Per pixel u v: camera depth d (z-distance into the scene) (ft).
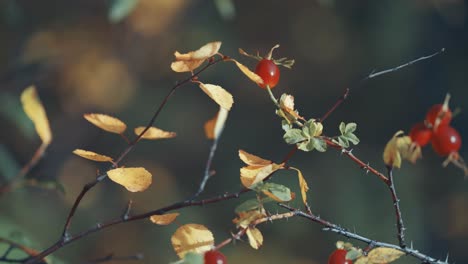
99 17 26.43
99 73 26.17
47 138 4.86
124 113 28.02
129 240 25.31
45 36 24.63
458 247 29.68
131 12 26.23
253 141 30.81
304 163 29.37
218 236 26.55
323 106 33.30
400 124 32.89
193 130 29.91
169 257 25.21
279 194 5.06
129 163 28.30
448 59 32.81
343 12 33.27
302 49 33.47
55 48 24.66
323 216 27.71
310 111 33.30
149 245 25.26
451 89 32.81
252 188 5.08
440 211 29.96
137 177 5.13
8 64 19.75
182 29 27.58
